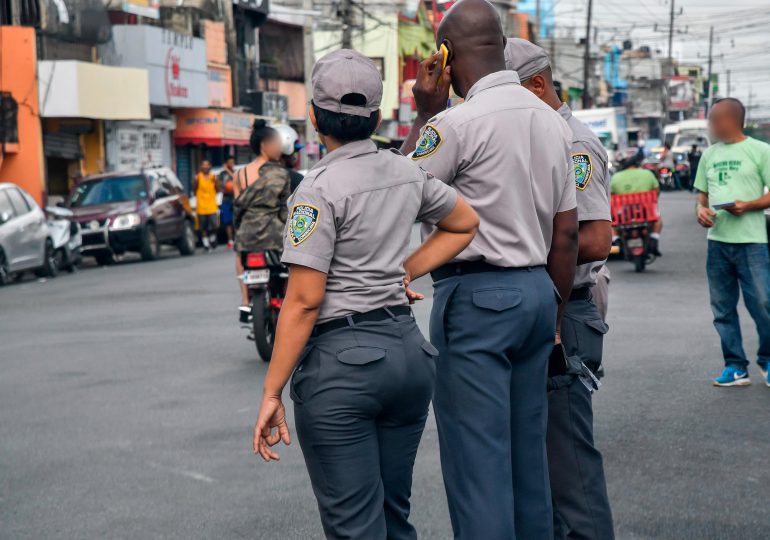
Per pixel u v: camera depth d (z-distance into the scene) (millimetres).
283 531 5133
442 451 3982
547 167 3953
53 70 27891
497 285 3859
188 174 36812
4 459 6559
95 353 10570
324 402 3594
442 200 3752
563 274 4117
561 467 4324
